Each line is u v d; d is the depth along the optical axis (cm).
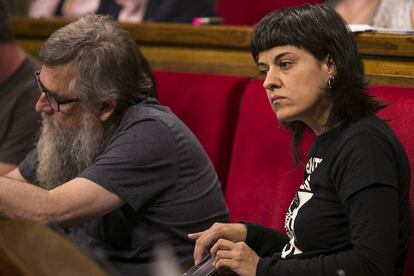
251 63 698
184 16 953
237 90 673
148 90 567
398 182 429
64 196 507
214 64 727
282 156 598
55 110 545
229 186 635
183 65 752
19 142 690
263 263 429
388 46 571
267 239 488
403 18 693
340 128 437
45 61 540
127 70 546
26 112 693
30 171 602
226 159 669
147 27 779
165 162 533
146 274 539
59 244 274
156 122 537
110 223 549
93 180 515
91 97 535
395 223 410
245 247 436
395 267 445
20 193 502
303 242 443
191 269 463
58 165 557
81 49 535
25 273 268
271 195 598
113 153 524
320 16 436
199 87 694
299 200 454
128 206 543
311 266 416
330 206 434
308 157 458
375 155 417
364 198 409
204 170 563
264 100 627
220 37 722
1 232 290
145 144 527
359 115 436
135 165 522
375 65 583
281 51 435
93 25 548
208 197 562
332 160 432
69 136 550
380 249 402
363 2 729
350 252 408
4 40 684
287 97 436
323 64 436
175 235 546
